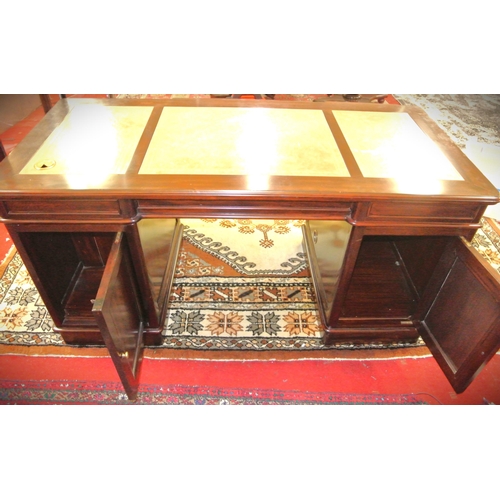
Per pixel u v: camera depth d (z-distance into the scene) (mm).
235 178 1204
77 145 1346
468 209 1237
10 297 1782
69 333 1554
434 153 1412
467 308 1234
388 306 1641
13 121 3320
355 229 1275
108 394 1438
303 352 1616
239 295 1854
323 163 1311
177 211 1237
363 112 1696
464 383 1256
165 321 1688
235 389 1471
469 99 4355
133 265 1341
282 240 2221
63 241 1636
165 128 1482
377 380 1525
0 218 1189
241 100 1752
